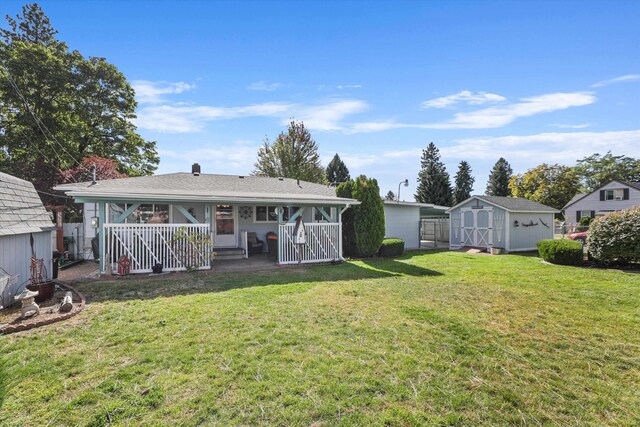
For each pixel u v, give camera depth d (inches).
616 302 237.1
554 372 132.2
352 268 394.3
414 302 233.3
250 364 134.9
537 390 118.8
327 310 211.3
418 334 170.7
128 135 852.0
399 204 671.8
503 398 113.3
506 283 304.2
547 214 686.5
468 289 276.7
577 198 1381.6
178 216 473.4
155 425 96.7
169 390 115.0
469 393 116.0
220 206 500.7
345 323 186.5
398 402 110.0
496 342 161.5
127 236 337.4
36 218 266.7
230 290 266.2
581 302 236.4
